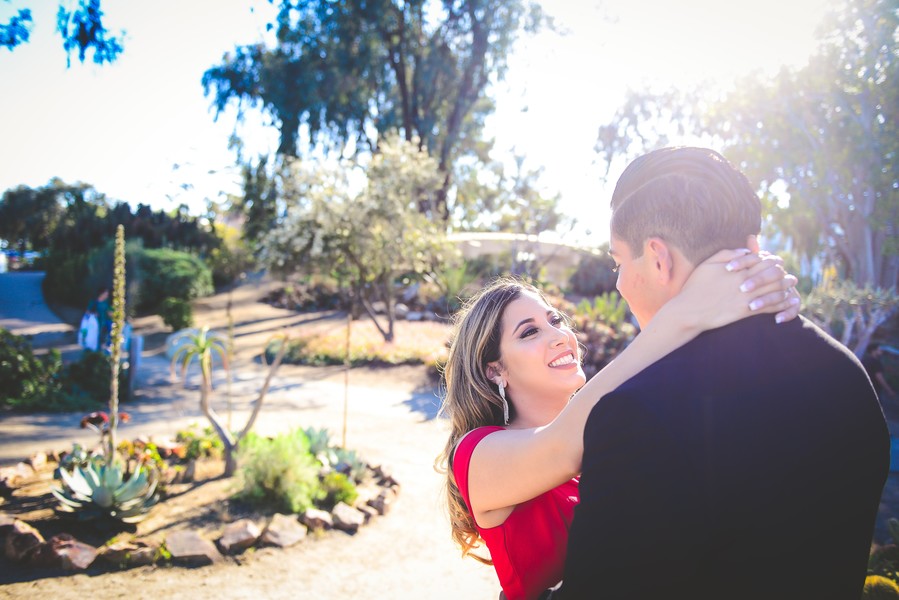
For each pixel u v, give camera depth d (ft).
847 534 2.99
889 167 42.63
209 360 20.21
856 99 45.06
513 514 4.04
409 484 21.45
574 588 2.89
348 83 84.28
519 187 75.61
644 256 3.52
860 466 3.03
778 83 48.03
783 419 2.86
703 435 2.74
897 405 31.30
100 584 12.81
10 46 11.75
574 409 3.40
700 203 3.31
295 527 16.19
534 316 4.86
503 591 4.27
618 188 3.77
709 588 2.72
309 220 51.85
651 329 3.27
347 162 54.54
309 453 21.62
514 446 3.76
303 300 82.28
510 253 81.71
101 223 92.32
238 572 13.88
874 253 47.80
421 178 56.80
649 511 2.69
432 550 15.96
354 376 45.21
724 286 3.15
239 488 18.37
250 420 20.47
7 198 168.86
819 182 46.96
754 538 2.72
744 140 51.03
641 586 2.71
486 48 87.20
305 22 82.33
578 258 88.12
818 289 39.19
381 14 81.76
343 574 14.26
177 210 91.81
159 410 32.73
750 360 2.97
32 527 14.98
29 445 23.35
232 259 93.20
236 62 84.69
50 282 85.61
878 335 43.93
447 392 5.18
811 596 2.84
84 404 31.78
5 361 31.86
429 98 92.99
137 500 15.78
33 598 12.01
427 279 75.77
